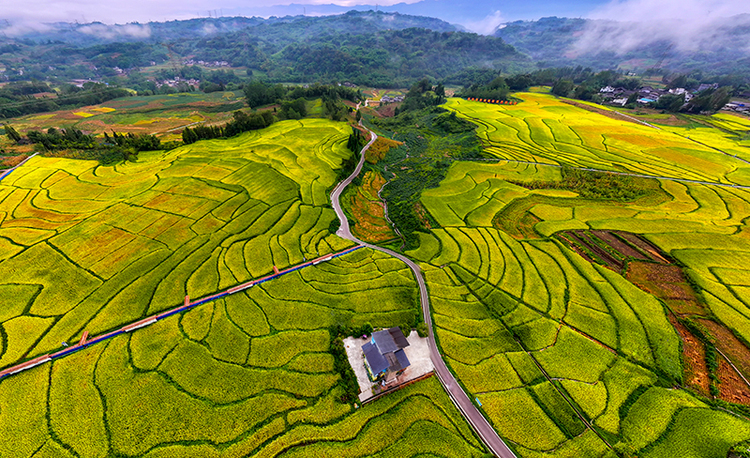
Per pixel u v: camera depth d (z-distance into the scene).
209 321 45.16
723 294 49.12
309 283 53.50
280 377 38.81
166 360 39.78
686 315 46.84
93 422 33.69
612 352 42.28
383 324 46.22
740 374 39.00
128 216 66.38
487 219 73.06
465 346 43.34
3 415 33.78
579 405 36.69
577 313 47.91
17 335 41.56
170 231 63.09
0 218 63.25
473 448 33.31
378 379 38.75
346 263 59.50
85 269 52.50
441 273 56.81
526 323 46.69
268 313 47.06
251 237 64.19
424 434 34.19
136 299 47.75
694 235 62.97
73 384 36.72
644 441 33.31
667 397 36.72
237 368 39.44
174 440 32.84
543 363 41.19
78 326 43.34
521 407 36.69
